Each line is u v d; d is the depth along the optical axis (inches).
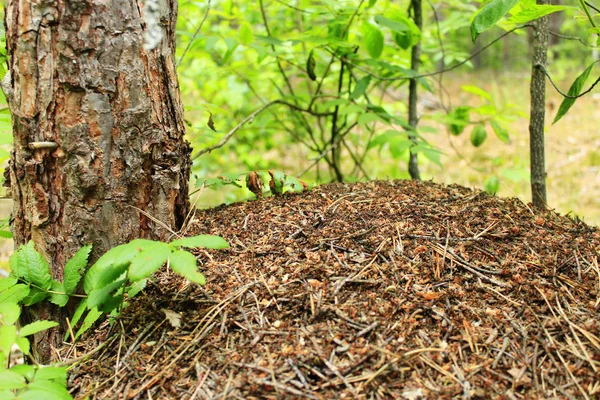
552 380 28.4
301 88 86.4
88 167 33.8
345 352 29.5
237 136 83.0
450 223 38.0
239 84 76.2
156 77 35.1
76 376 31.4
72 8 32.1
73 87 32.8
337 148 69.6
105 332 33.7
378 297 32.4
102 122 33.6
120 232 35.3
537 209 41.6
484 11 33.0
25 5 32.0
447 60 65.8
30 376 28.9
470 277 33.8
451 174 107.0
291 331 30.8
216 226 38.9
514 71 221.3
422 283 33.3
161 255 28.2
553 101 156.4
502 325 31.0
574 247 36.2
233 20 69.0
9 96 33.4
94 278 32.9
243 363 29.5
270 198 42.6
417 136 51.4
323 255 35.2
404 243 35.9
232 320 31.8
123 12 33.2
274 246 36.2
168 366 30.4
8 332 29.9
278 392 28.1
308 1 56.9
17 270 34.0
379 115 52.7
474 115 152.3
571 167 108.8
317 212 39.4
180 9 63.0
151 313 33.4
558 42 215.5
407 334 30.5
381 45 51.9
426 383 28.4
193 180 83.1
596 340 29.8
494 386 28.2
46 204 34.3
